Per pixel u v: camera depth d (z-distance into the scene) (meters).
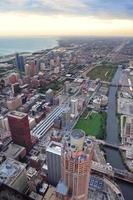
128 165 197.88
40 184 163.75
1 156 195.50
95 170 182.75
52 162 153.62
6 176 144.50
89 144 103.50
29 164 196.38
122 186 176.62
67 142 103.19
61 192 109.25
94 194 161.25
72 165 98.62
